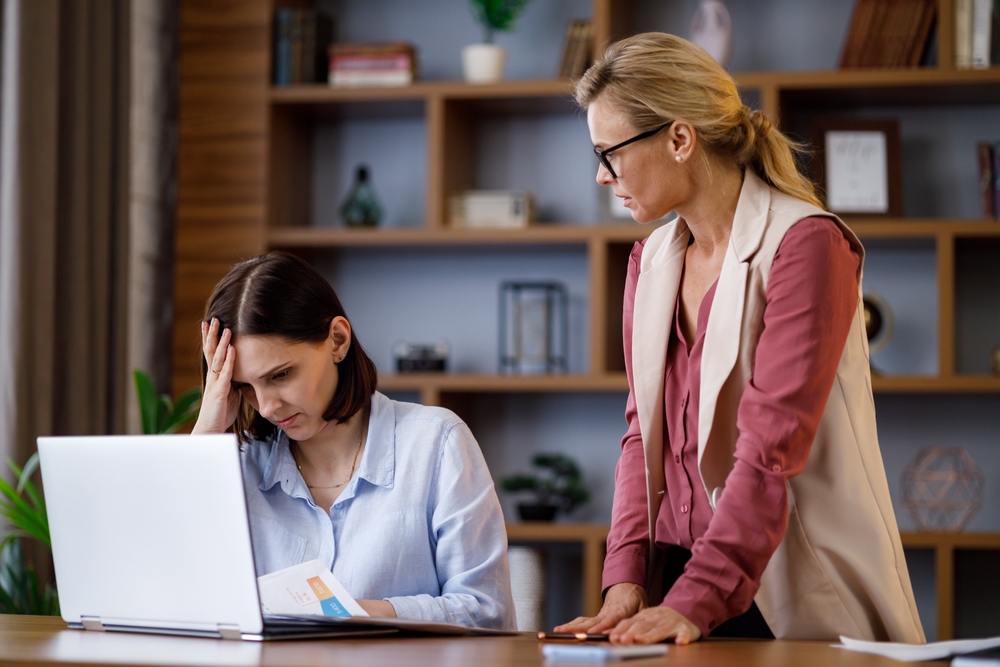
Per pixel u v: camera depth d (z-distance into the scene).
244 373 1.45
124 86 2.99
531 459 3.46
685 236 1.50
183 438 1.15
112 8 2.95
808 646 1.14
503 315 3.44
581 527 3.16
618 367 3.38
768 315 1.31
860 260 1.36
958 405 3.28
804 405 1.25
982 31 3.07
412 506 1.49
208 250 3.35
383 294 3.59
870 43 3.15
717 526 1.22
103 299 2.86
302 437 1.49
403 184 3.59
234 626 1.15
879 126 3.23
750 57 3.41
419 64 3.60
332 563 1.48
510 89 3.26
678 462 1.46
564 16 3.53
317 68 3.41
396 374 3.33
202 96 3.38
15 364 2.54
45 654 1.02
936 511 3.21
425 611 1.34
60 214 2.75
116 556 1.22
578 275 3.51
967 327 3.28
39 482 2.55
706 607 1.18
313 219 3.63
